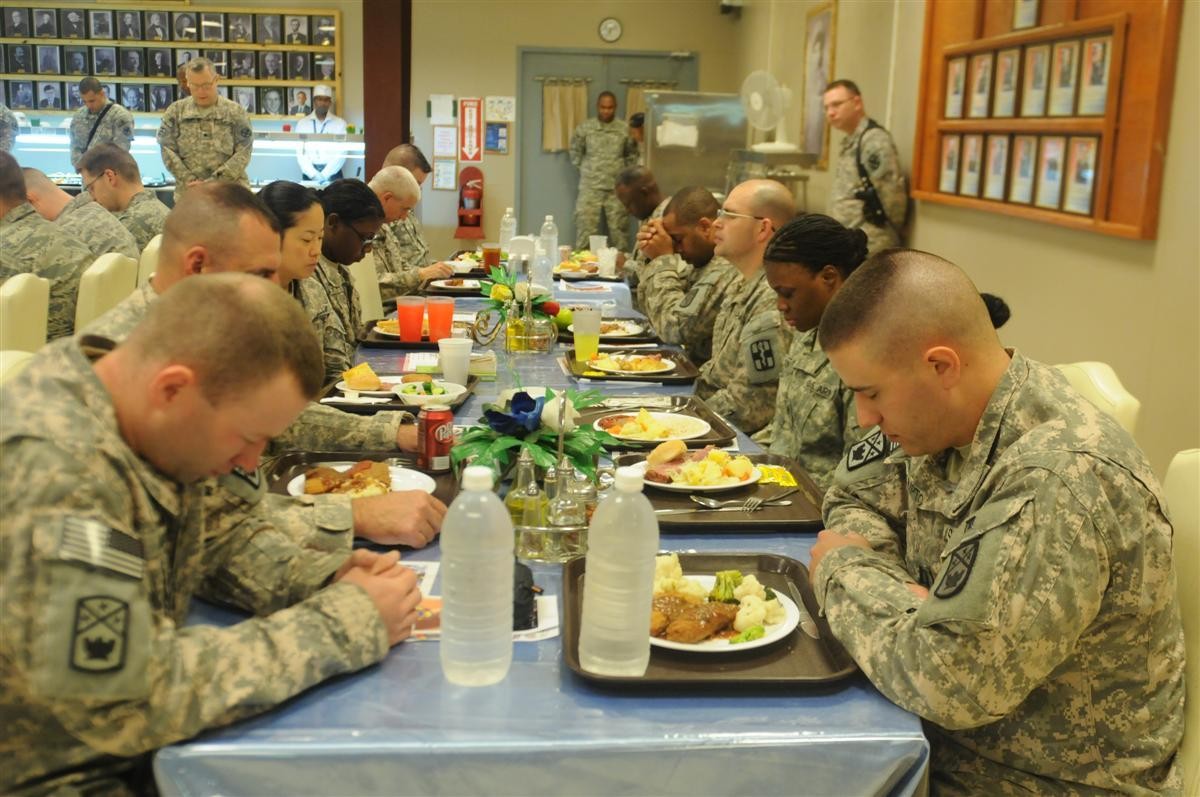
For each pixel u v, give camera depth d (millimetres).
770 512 1779
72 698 984
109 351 1144
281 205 2459
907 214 5391
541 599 1445
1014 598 1145
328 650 1169
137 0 8734
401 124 6457
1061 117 3805
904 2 5383
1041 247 4012
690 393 2721
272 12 8797
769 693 1205
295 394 1108
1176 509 1402
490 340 3371
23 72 8797
